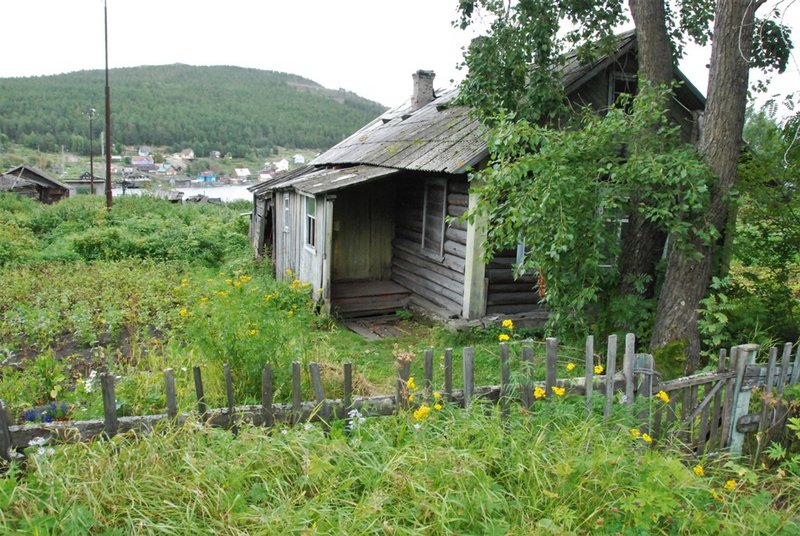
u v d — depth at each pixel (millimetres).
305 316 6434
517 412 3836
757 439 4164
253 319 5043
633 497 3090
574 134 6105
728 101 5832
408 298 10680
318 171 14133
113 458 3150
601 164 6215
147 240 15086
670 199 5695
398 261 11648
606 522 3057
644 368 4016
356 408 3836
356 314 10219
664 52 6887
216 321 5051
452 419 3639
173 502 2965
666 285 6332
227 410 3674
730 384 4125
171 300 9109
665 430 4055
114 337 7355
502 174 5980
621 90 9445
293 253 11711
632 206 6516
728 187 5965
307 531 2725
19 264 12555
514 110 7883
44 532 2600
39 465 3023
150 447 3217
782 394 4262
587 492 3176
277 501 3027
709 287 6809
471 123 9703
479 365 7117
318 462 3150
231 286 6168
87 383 4637
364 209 11680
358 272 11812
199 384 3754
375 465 3252
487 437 3516
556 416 3736
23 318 7570
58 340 7281
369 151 12500
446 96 14039
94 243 14469
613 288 7266
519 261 8859
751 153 7016
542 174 5828
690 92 8969
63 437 3385
